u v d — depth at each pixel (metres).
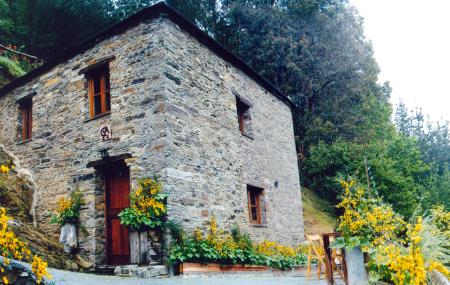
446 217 5.71
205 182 8.58
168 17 8.50
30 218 9.24
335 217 17.41
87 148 8.84
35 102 10.46
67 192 8.97
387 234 4.57
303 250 11.82
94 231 8.21
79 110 9.20
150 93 8.07
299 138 20.33
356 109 20.70
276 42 19.86
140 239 7.21
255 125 11.49
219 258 7.80
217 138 9.38
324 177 18.59
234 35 22.22
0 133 11.34
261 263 8.97
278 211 11.66
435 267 3.48
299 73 19.83
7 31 16.66
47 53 17.16
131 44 8.64
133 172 7.91
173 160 7.75
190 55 9.00
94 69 9.26
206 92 9.32
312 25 20.86
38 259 4.04
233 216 9.34
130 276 6.86
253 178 10.69
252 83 11.86
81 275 6.33
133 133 8.13
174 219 7.48
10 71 13.78
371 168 17.97
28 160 10.19
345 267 4.95
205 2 22.12
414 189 19.33
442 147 41.28
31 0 17.19
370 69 21.41
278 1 22.61
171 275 7.14
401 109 47.88
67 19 16.48
